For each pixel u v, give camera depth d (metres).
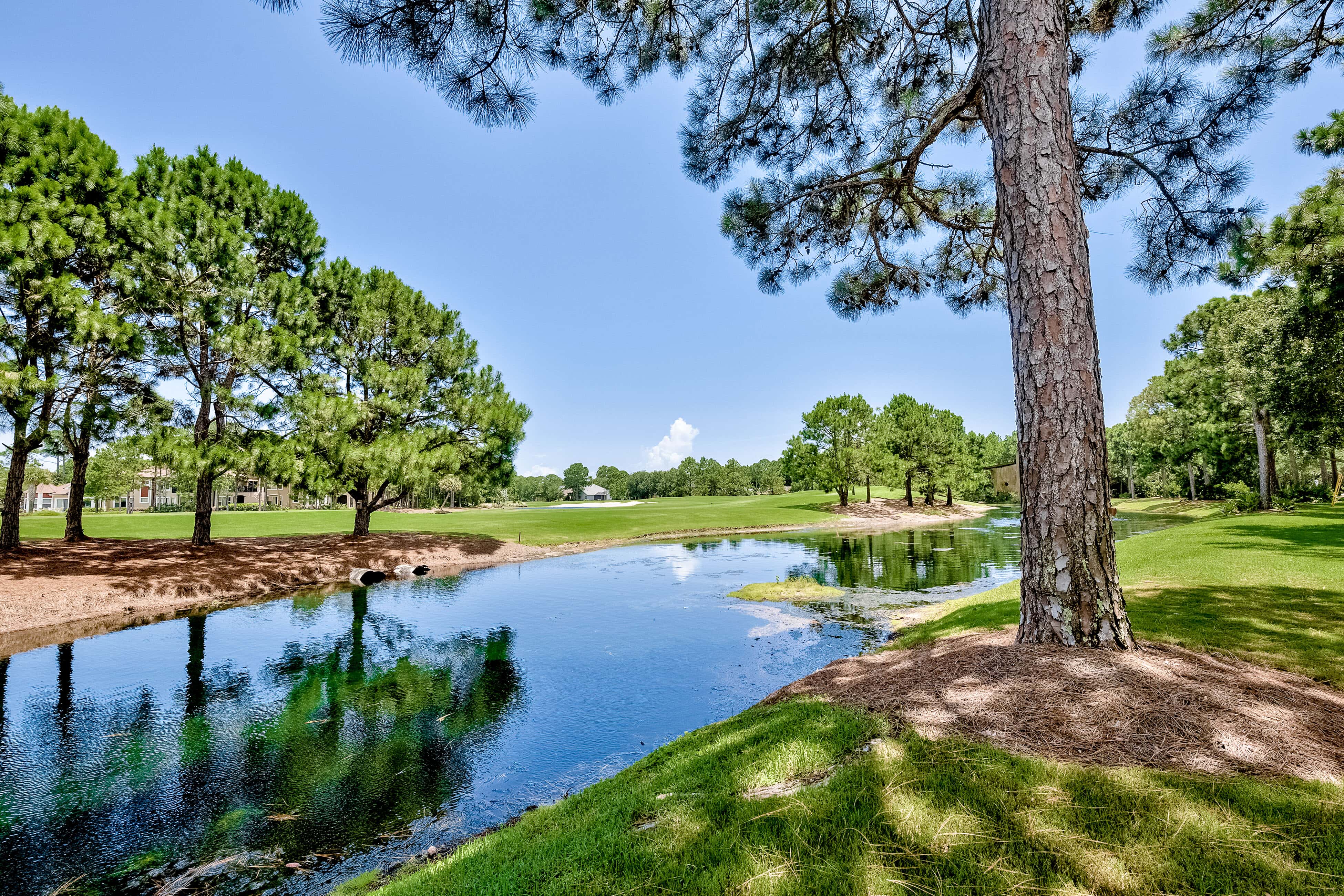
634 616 11.55
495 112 4.74
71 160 14.16
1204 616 5.80
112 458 39.16
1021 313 4.41
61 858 3.79
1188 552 10.59
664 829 2.66
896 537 29.23
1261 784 2.51
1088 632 4.08
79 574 12.77
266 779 4.90
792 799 2.74
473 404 21.50
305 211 20.11
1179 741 2.88
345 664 8.35
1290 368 14.79
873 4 6.38
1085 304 4.24
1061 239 4.25
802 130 7.18
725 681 7.42
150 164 17.14
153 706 6.70
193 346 16.62
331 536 22.22
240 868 3.65
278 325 18.02
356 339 21.22
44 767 5.15
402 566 18.45
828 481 44.75
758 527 36.31
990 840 2.26
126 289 14.27
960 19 6.50
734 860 2.31
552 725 6.03
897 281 8.12
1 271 11.94
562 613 11.90
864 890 2.05
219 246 15.53
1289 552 9.95
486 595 14.02
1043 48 4.38
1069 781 2.62
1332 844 2.09
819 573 17.03
